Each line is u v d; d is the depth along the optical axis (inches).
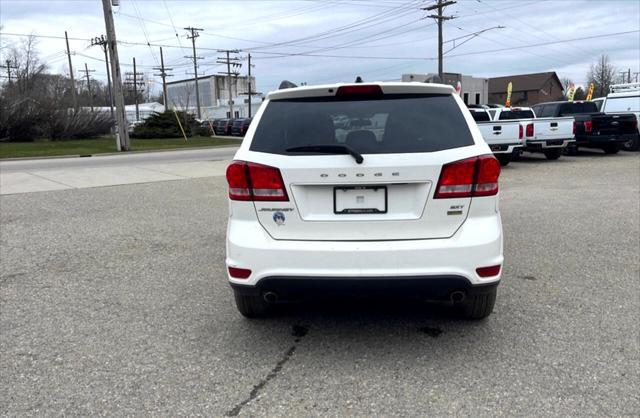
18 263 235.1
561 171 539.2
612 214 316.5
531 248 244.2
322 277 134.2
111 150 1161.4
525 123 595.5
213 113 3371.1
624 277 201.5
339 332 157.8
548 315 166.4
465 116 142.8
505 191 413.1
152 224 313.0
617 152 736.3
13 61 2714.1
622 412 113.8
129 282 206.8
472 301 155.1
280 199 136.7
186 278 210.7
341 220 135.3
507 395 121.3
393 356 141.8
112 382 130.6
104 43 2021.4
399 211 135.3
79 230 299.4
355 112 142.3
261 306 162.2
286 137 140.8
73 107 1647.4
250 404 120.2
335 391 124.8
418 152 134.0
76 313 175.6
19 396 124.7
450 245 133.0
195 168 662.5
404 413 115.2
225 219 324.5
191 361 141.2
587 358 137.9
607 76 3294.8
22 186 495.5
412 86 143.8
